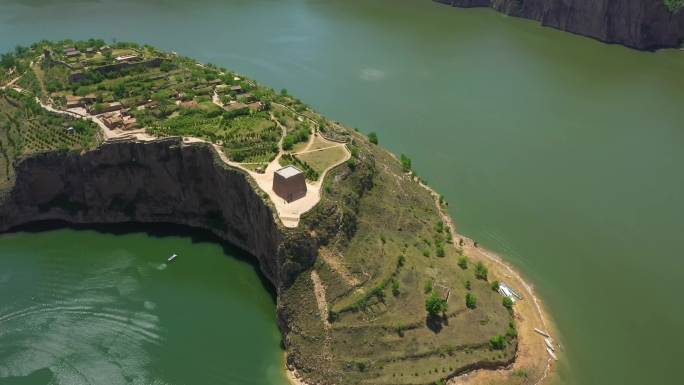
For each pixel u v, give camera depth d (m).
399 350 125.69
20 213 169.88
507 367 127.19
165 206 170.88
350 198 152.75
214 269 155.62
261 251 152.75
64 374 125.56
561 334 138.25
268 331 137.00
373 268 139.62
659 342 137.62
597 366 131.00
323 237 140.62
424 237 157.75
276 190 147.50
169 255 160.38
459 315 133.62
